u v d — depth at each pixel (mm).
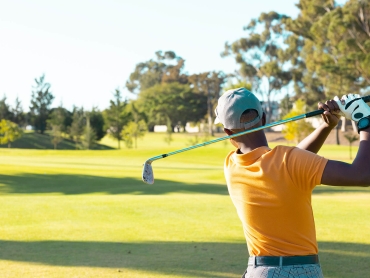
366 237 8172
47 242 8203
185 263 6629
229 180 2691
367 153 2408
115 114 78562
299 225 2500
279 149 2529
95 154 49438
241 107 2639
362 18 57125
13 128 67875
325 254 7070
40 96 90500
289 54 85500
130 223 9922
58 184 22594
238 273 6102
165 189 19766
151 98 114438
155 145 85750
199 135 96312
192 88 114625
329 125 2770
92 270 6297
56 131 72625
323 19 60344
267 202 2514
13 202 12914
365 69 54781
